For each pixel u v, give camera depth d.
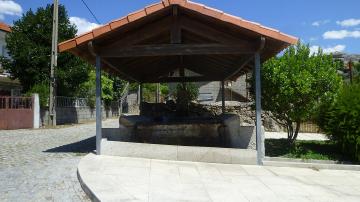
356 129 9.97
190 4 8.26
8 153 9.78
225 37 8.88
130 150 9.02
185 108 17.05
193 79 15.88
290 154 10.62
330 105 10.66
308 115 10.98
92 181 6.32
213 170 8.05
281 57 11.23
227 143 11.04
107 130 10.16
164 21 8.95
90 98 27.23
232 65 12.66
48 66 21.02
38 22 21.45
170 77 16.05
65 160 8.66
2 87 23.47
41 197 5.68
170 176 7.16
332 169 9.35
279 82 10.72
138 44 9.70
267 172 8.24
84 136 14.66
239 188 6.55
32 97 19.03
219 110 19.58
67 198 5.66
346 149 10.35
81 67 21.59
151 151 8.98
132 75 14.34
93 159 8.45
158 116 14.91
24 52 20.31
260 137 9.04
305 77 10.43
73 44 8.48
